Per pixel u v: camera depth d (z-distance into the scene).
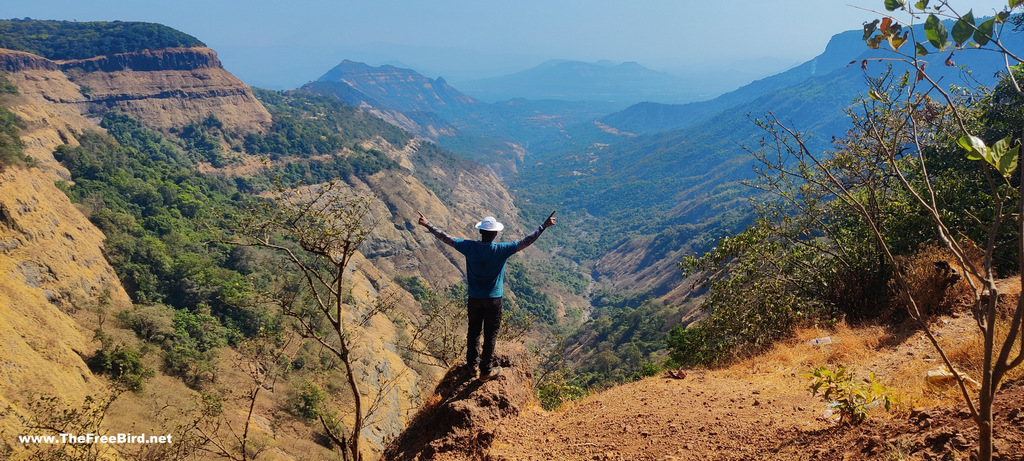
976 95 11.70
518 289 138.25
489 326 5.61
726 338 10.78
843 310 9.38
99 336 39.97
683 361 12.04
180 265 57.25
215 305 52.38
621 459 4.63
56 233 48.16
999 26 2.25
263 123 165.62
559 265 198.25
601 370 64.12
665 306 90.50
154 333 43.97
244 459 8.05
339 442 6.58
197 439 8.27
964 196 9.60
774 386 6.08
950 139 9.95
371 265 88.06
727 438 4.66
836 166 10.11
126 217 65.75
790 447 4.21
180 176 103.50
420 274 126.81
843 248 10.15
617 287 165.75
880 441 3.70
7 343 31.77
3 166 46.75
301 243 6.12
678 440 4.79
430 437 5.57
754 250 11.66
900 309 8.25
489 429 5.29
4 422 20.69
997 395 3.87
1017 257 8.85
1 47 154.25
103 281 50.16
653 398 6.25
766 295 10.62
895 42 2.56
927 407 4.14
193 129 151.25
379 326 54.69
